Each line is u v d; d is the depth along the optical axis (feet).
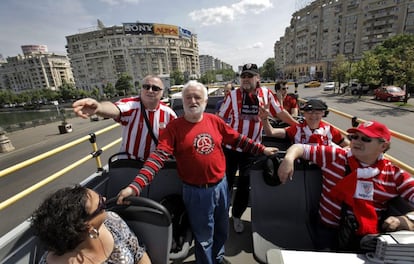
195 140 5.02
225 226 5.90
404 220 4.18
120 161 6.37
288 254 3.56
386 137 4.64
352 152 5.04
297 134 7.94
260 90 7.86
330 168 5.41
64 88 256.73
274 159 5.82
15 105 264.72
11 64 370.94
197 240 5.53
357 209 4.75
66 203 3.12
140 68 320.09
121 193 4.13
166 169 6.18
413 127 34.50
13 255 4.19
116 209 4.43
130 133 6.38
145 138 6.34
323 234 5.56
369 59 79.82
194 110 4.88
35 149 45.32
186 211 5.74
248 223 8.01
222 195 5.48
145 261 4.24
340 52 207.10
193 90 4.87
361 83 82.79
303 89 133.69
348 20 196.03
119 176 6.37
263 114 7.57
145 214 4.34
